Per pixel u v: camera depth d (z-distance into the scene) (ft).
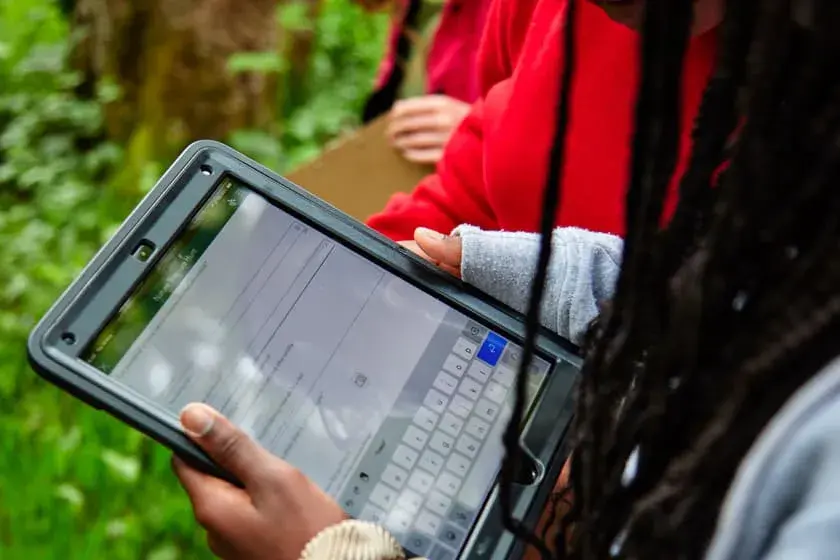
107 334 2.20
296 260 2.38
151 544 4.70
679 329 1.44
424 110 3.98
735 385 1.33
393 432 2.29
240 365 2.28
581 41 2.62
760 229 1.34
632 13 1.82
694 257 1.50
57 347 2.15
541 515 2.19
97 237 6.08
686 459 1.37
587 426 1.68
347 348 2.34
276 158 6.44
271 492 2.04
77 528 4.75
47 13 7.05
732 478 1.33
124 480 4.81
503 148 2.85
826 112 1.27
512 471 1.69
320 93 7.13
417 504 2.23
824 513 1.15
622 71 2.55
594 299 2.34
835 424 1.17
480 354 2.36
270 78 6.52
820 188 1.29
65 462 4.85
